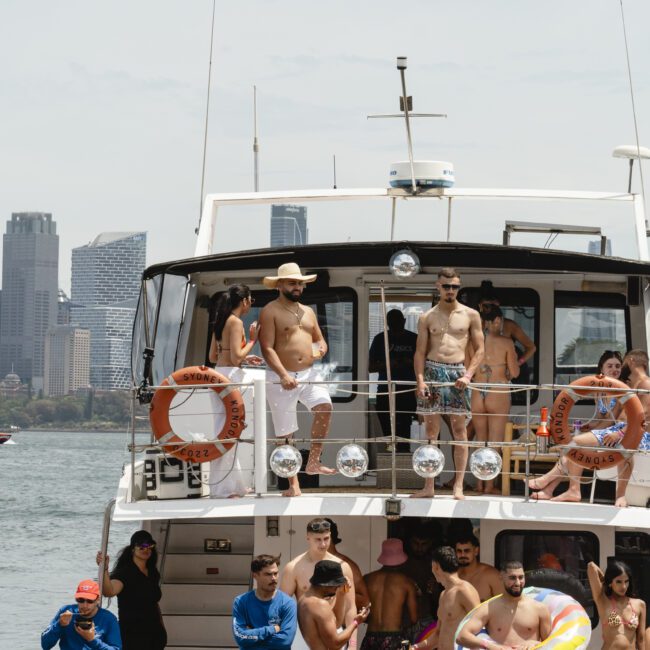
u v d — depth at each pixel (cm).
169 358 2075
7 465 13938
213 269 2048
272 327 1859
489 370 1962
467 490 2011
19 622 4325
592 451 1809
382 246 1941
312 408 1873
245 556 2080
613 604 1786
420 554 1962
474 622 1709
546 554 1909
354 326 2141
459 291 2158
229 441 1792
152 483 1820
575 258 1967
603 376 1830
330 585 1702
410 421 2147
